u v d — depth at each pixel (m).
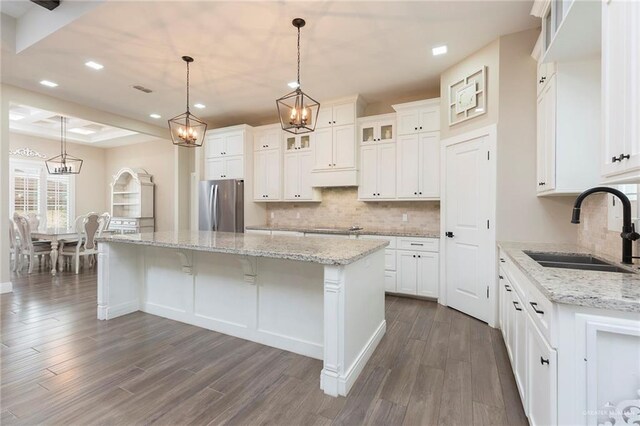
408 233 4.10
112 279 3.28
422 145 4.12
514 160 2.97
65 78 3.95
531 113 2.91
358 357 2.23
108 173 8.49
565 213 2.82
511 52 2.98
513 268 2.14
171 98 4.69
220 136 5.69
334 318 1.97
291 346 2.56
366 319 2.43
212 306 3.00
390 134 4.49
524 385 1.73
